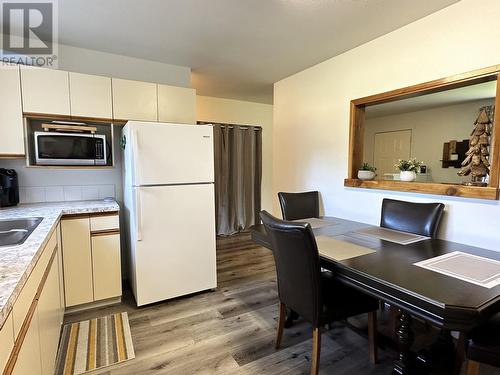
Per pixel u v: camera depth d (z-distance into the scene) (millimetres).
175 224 2490
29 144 2443
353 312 1604
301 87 3396
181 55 2949
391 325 2002
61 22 2260
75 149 2520
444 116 4746
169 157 2428
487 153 2051
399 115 5434
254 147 5266
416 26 2193
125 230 2842
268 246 1892
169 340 1975
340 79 2869
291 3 1989
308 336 2033
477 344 1194
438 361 1710
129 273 2773
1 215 1966
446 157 4719
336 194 2949
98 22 2262
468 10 1885
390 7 2014
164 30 2396
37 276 1234
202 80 3793
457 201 1987
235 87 4145
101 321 2207
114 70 2938
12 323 860
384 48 2436
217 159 4828
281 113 3750
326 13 2109
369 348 1768
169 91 2881
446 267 1329
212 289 2750
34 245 1255
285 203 2797
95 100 2537
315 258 1428
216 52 2863
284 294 1749
